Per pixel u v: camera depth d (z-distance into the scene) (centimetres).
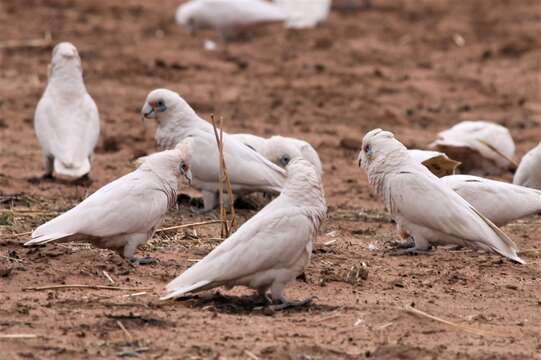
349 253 1322
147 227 1152
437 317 1028
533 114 2644
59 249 1201
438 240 1284
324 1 3622
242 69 2959
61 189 1662
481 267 1280
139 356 875
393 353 902
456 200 1254
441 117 2562
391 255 1318
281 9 3547
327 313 1019
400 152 1277
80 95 1705
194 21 3225
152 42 3294
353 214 1625
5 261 1144
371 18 3878
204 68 2947
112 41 3275
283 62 3075
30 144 2097
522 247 1430
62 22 3519
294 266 1011
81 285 1073
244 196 1653
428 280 1191
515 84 2964
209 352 888
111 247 1161
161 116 1521
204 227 1428
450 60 3269
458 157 1916
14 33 3294
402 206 1266
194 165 1499
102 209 1113
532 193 1384
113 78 2777
